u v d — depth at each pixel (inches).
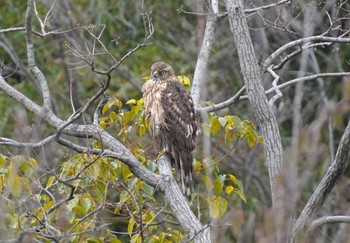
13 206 392.5
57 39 821.2
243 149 794.2
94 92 807.1
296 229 416.5
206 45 493.7
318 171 669.3
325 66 839.1
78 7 830.5
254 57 437.7
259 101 435.8
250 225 613.3
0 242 378.9
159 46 829.2
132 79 807.7
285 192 319.3
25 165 396.2
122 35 834.8
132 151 455.5
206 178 434.3
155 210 446.3
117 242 434.3
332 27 492.1
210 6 519.5
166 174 431.5
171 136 484.1
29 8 437.4
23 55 855.1
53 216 407.2
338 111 369.1
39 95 818.2
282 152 432.8
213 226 428.5
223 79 828.0
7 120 763.4
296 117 489.4
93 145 431.8
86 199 420.5
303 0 652.7
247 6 669.9
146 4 839.7
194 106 483.5
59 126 417.4
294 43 471.2
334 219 417.4
